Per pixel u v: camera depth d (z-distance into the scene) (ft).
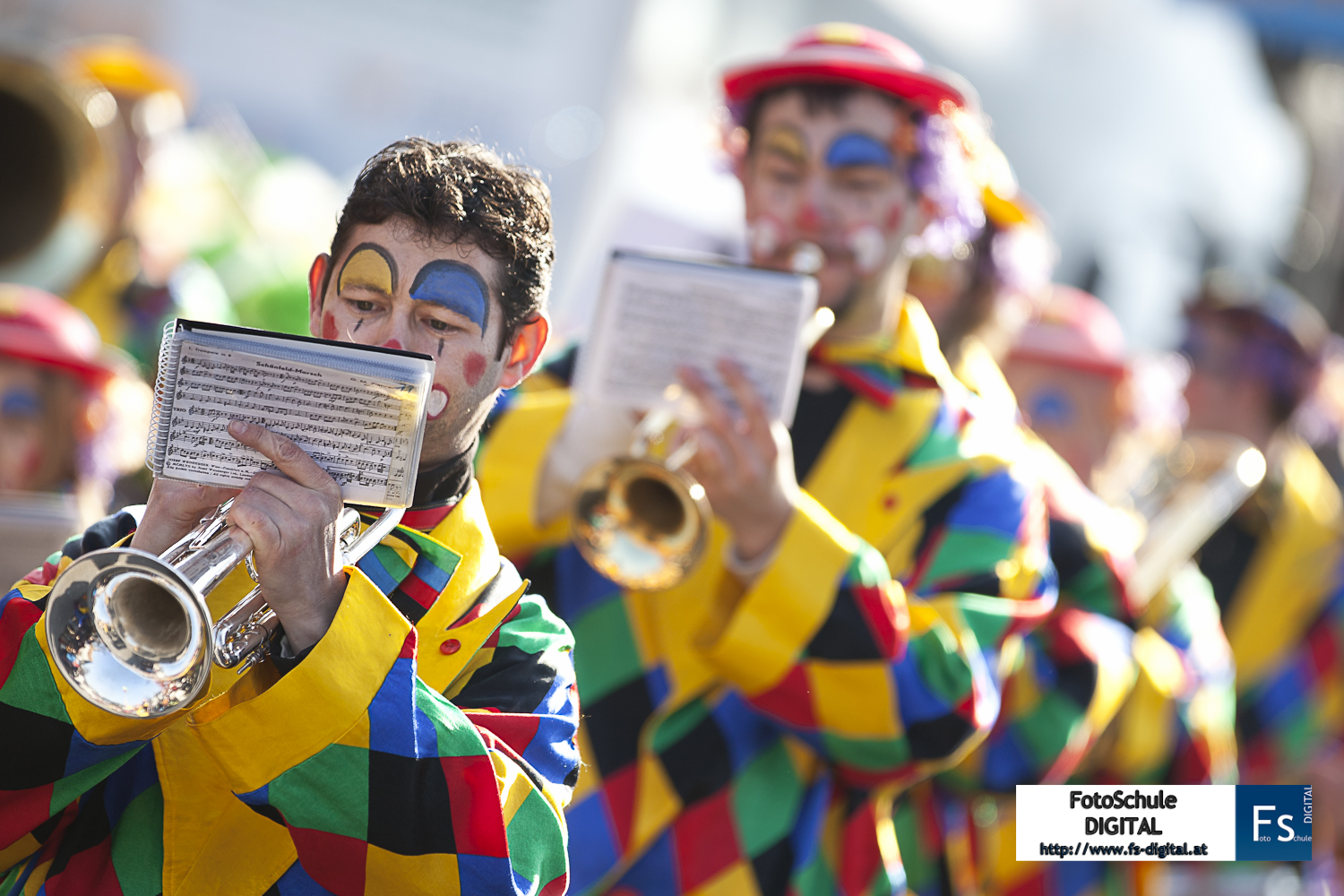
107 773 19.13
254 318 65.46
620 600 33.09
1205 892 55.26
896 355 34.83
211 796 19.77
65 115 54.08
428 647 20.29
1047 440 57.11
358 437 18.40
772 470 30.14
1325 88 107.45
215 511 18.90
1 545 30.66
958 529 33.40
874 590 30.58
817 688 30.63
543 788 20.31
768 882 32.09
